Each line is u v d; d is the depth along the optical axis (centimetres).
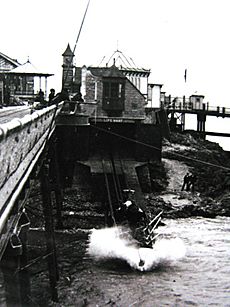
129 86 4628
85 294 1912
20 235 1399
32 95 5172
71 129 3844
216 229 3053
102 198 3603
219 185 4003
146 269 2242
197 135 6069
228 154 5428
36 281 2020
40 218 3050
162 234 2872
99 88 4597
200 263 2345
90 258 2397
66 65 5038
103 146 4309
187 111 6259
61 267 2258
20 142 917
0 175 725
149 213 3164
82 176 3825
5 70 5834
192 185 3897
